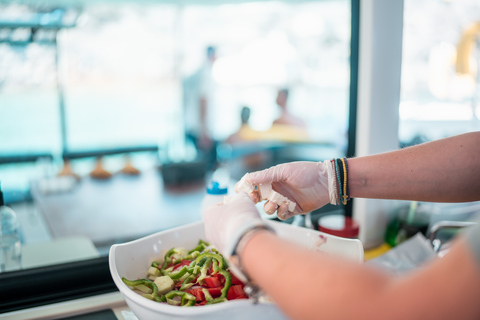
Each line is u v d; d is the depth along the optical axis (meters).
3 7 4.30
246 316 0.56
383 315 0.37
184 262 0.82
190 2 4.78
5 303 0.86
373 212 1.27
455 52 1.76
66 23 4.42
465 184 0.74
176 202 2.57
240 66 6.44
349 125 1.30
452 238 1.15
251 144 4.46
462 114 1.86
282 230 0.90
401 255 1.07
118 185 2.99
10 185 3.96
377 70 1.22
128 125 6.25
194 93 5.01
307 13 6.04
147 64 6.57
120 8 6.25
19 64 5.39
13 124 5.48
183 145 5.55
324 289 0.39
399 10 1.22
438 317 0.36
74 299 0.89
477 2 1.71
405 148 0.79
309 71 6.16
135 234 2.00
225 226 0.52
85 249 1.33
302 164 0.79
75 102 6.20
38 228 2.74
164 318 0.58
